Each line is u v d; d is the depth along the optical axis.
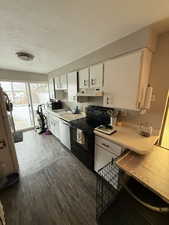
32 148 2.94
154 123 1.60
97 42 1.70
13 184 1.79
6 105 1.95
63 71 3.08
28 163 2.32
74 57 2.37
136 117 1.80
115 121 1.99
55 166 2.23
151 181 0.82
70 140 2.56
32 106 4.44
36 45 1.79
